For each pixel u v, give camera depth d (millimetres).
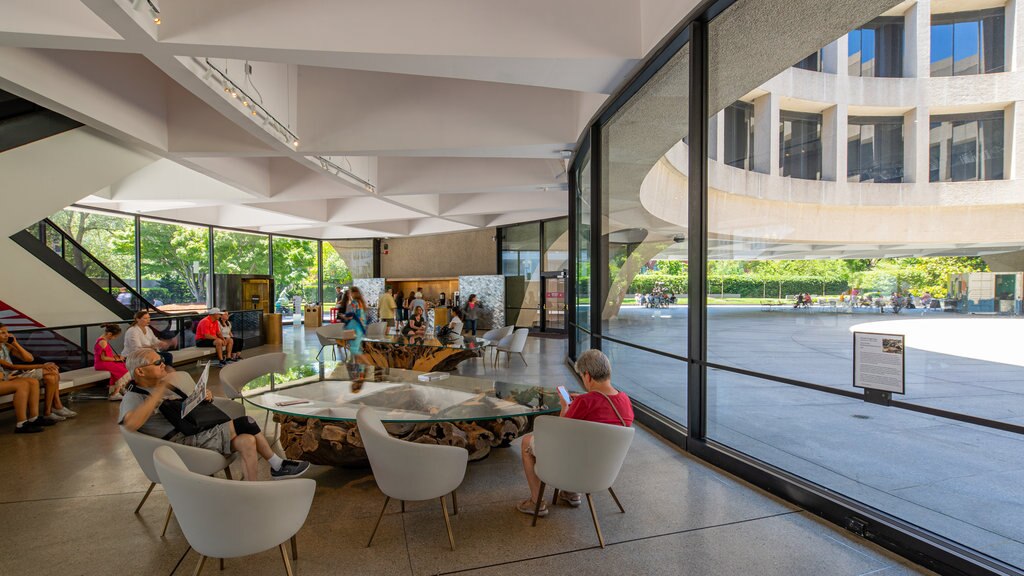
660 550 2705
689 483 3605
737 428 4762
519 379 7715
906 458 3965
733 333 4102
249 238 16562
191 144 6641
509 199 12492
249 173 9172
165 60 4191
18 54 4473
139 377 3141
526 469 3186
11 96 5832
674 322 4867
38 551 2752
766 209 3625
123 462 4152
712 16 3809
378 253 19250
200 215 13820
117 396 6430
